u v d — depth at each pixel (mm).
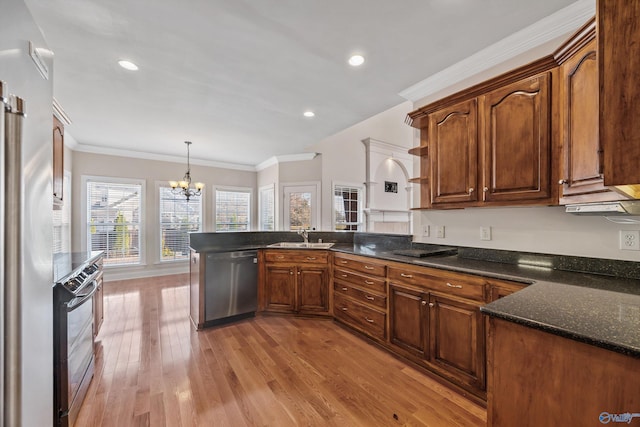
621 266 1630
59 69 2334
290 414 1688
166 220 5656
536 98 1717
